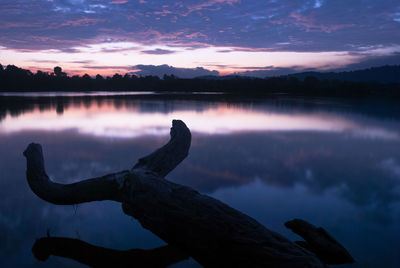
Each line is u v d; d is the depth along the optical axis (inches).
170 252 78.4
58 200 107.7
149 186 88.7
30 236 86.0
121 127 323.0
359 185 134.6
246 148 220.8
